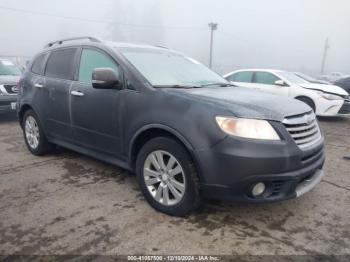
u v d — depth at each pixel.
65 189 3.86
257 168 2.74
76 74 4.23
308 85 8.77
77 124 4.16
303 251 2.73
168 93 3.24
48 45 5.15
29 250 2.70
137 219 3.18
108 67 3.82
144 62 3.82
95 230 2.99
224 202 3.53
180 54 4.57
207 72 4.40
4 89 7.55
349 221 3.21
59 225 3.07
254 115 2.84
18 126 7.61
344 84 13.33
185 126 2.97
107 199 3.60
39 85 4.79
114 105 3.60
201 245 2.79
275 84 9.11
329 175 4.46
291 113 3.04
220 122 2.84
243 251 2.72
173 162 3.14
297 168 2.90
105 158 3.97
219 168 2.83
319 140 3.32
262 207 3.45
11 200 3.57
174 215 3.20
